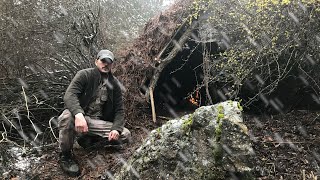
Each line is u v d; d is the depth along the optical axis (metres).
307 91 5.33
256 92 5.30
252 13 4.66
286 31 4.34
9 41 6.00
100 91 4.32
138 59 5.88
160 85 6.48
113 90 4.43
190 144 3.14
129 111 5.52
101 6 6.71
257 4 4.38
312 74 5.11
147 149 3.35
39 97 5.59
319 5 4.27
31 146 4.90
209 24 5.31
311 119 5.04
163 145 3.25
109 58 4.28
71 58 5.96
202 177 2.99
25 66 6.12
